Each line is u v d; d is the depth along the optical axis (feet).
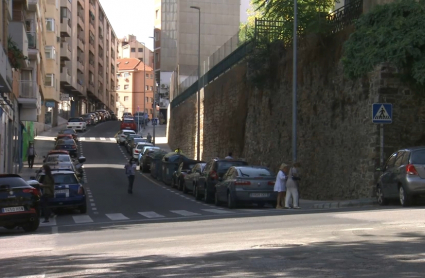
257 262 29.14
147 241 39.40
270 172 74.28
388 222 44.06
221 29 285.23
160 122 341.41
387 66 68.54
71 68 284.00
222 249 33.94
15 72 116.98
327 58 82.17
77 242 41.29
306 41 88.63
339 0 97.76
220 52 148.46
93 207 80.59
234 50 131.44
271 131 104.06
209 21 284.41
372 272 25.73
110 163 164.86
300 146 90.07
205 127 156.87
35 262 32.30
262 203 73.20
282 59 99.30
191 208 76.59
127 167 101.76
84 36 333.01
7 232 53.57
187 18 283.38
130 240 40.60
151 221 58.18
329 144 81.10
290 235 38.86
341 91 78.28
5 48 94.58
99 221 62.54
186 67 270.05
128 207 80.02
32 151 147.74
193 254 32.48
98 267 29.48
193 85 178.09
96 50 380.17
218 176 82.69
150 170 143.95
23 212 51.11
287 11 90.84
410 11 68.13
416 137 69.36
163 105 342.03
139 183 123.24
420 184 55.67
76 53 301.63
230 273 26.55
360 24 72.18
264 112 108.06
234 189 71.51
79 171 115.55
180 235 42.11
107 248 36.73
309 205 72.54
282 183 69.46
